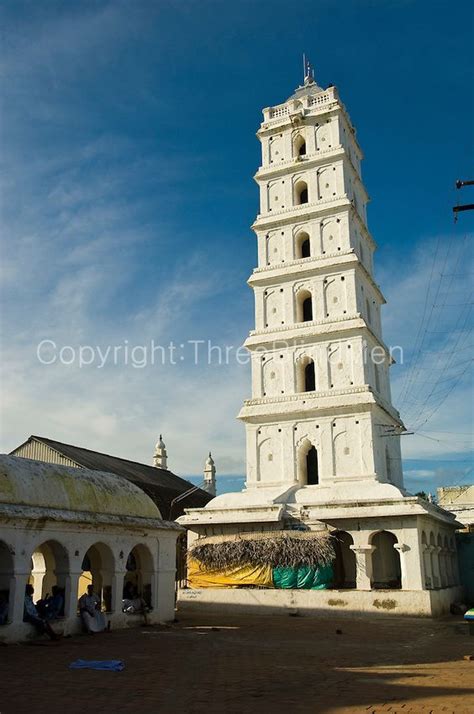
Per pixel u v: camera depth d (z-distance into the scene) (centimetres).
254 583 3291
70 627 2164
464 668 1557
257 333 4162
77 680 1370
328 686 1322
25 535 2041
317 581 3184
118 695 1223
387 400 4231
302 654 1800
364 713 1088
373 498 3294
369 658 1730
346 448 3678
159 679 1392
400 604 2978
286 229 4347
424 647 1978
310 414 3812
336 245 4147
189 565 3500
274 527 3416
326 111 4447
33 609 2045
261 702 1172
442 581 3578
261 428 3941
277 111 4731
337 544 3350
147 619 2559
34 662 1603
